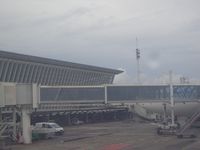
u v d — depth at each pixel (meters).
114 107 105.75
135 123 120.56
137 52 169.50
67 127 113.56
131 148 57.91
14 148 60.09
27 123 67.31
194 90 95.62
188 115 97.62
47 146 62.25
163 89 98.19
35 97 67.25
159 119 114.12
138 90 100.81
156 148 57.12
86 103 106.00
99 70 172.75
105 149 57.44
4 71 117.50
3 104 62.66
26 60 123.81
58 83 147.25
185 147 57.56
